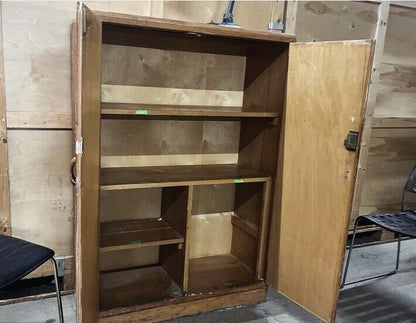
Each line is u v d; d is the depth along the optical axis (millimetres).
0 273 1419
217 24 1882
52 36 1871
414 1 2771
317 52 1805
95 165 1575
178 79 2143
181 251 2033
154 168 2146
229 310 2098
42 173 1984
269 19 2281
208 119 2271
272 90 2076
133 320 1893
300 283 2033
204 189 2371
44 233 2051
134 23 1606
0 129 1853
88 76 1389
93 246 1632
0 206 1926
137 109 1748
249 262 2336
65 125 1964
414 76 2945
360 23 2592
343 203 1777
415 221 2318
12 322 1873
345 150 1741
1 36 1781
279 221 2115
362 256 2801
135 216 2215
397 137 2988
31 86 1879
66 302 2045
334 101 1760
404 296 2320
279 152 2061
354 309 2170
